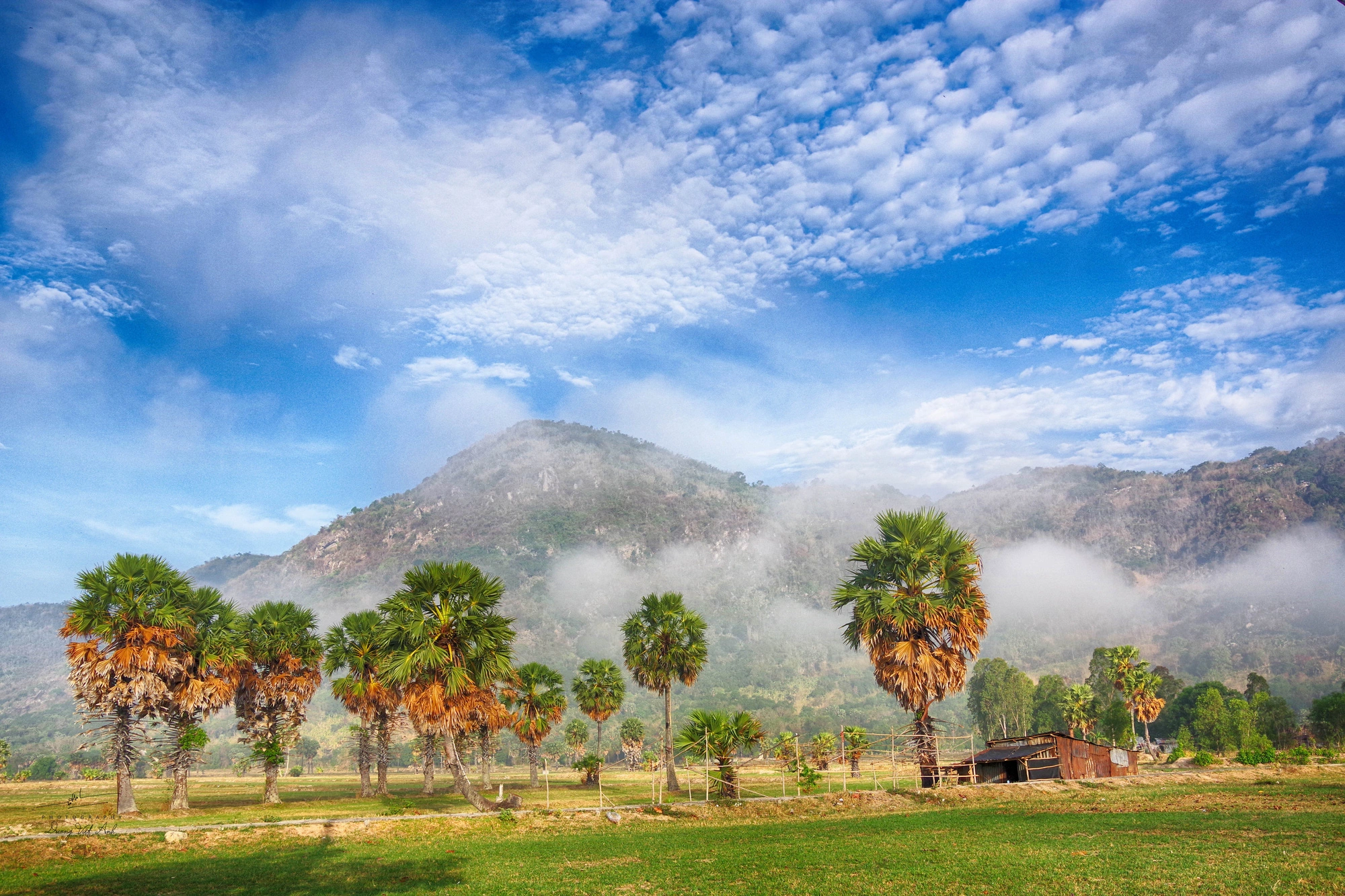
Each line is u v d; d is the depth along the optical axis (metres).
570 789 60.66
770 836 31.38
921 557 44.31
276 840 31.88
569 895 21.31
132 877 25.20
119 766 41.00
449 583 41.41
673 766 59.66
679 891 21.30
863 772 69.00
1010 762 47.47
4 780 97.44
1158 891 18.14
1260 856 21.56
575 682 75.50
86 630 41.25
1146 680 95.81
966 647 44.28
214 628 46.59
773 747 72.56
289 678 51.62
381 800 50.34
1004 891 19.02
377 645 42.72
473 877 24.55
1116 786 43.41
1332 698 96.00
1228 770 51.34
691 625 60.84
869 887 20.48
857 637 46.91
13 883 24.44
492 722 52.84
